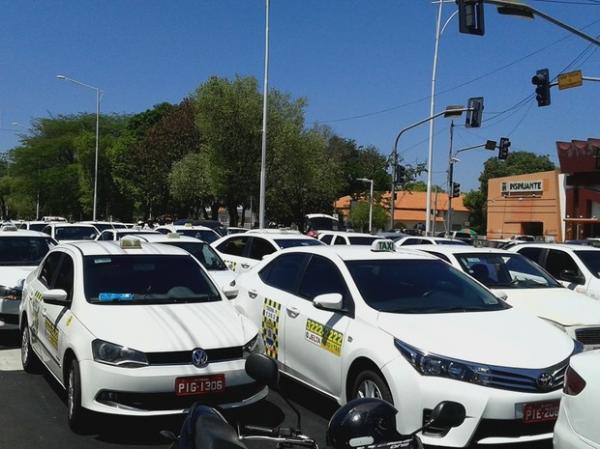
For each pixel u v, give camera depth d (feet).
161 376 17.34
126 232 56.59
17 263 36.45
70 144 216.33
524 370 15.67
